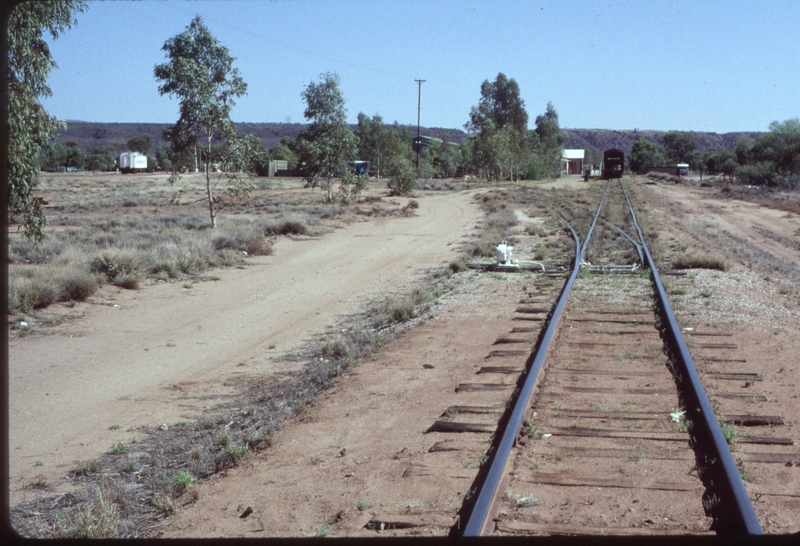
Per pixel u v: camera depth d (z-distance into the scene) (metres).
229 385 11.41
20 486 7.48
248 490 6.75
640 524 5.46
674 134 188.62
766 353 10.82
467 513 5.69
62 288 17.89
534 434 7.35
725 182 98.44
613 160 105.00
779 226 42.31
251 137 32.53
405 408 8.79
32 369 12.55
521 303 15.16
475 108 140.50
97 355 13.62
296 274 23.45
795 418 7.87
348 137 52.34
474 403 8.67
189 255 23.55
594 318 13.01
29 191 16.27
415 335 13.14
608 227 31.39
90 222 38.03
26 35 15.05
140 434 9.09
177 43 30.73
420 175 112.88
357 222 40.97
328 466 7.18
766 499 5.92
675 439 7.21
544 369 9.61
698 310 13.79
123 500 6.69
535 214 41.50
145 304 18.56
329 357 12.48
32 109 15.86
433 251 27.88
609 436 7.30
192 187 80.88
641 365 9.96
